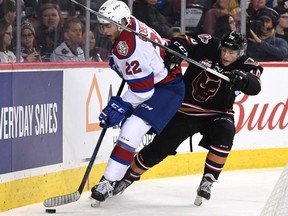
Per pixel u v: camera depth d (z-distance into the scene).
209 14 12.88
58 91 9.70
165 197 10.05
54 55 10.74
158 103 8.90
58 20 10.71
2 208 8.82
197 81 9.51
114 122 8.81
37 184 9.36
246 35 13.31
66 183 9.89
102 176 9.63
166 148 9.44
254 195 10.33
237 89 9.03
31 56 10.38
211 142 9.54
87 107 10.26
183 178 11.55
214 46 9.45
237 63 9.38
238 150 12.43
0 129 8.71
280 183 6.15
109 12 8.49
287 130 12.95
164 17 12.46
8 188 8.88
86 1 11.11
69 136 9.92
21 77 9.03
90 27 11.29
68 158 9.91
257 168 12.64
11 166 8.91
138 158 9.48
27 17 10.27
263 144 12.69
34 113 9.27
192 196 10.16
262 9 13.34
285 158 12.93
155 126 8.86
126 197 9.95
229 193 10.44
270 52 13.49
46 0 10.53
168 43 9.37
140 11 12.33
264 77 12.62
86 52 11.25
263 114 12.66
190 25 12.79
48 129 9.53
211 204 9.69
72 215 8.77
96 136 10.46
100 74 10.52
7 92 8.80
